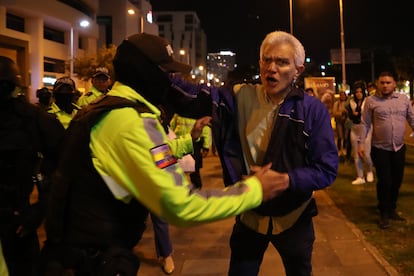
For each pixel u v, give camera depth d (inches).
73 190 76.4
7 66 111.0
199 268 190.1
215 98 110.0
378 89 236.2
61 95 191.6
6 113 111.7
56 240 78.7
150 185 70.9
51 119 118.7
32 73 1802.4
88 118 75.0
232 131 109.5
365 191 322.3
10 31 1636.3
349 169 422.3
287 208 103.8
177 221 71.6
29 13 1747.0
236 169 108.0
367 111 240.1
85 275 77.4
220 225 252.5
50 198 79.0
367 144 341.7
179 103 108.3
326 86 556.4
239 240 112.0
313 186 99.1
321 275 175.8
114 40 2738.7
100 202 75.9
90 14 2331.4
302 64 104.6
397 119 231.0
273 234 107.2
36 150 115.3
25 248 113.1
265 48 104.1
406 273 173.2
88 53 2273.6
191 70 83.4
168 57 81.1
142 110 75.6
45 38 1971.0
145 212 80.4
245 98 109.4
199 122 106.3
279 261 192.1
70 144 76.7
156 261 198.4
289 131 103.6
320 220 250.4
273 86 102.8
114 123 73.9
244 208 75.5
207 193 73.9
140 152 71.6
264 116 106.7
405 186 325.1
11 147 110.2
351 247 205.5
